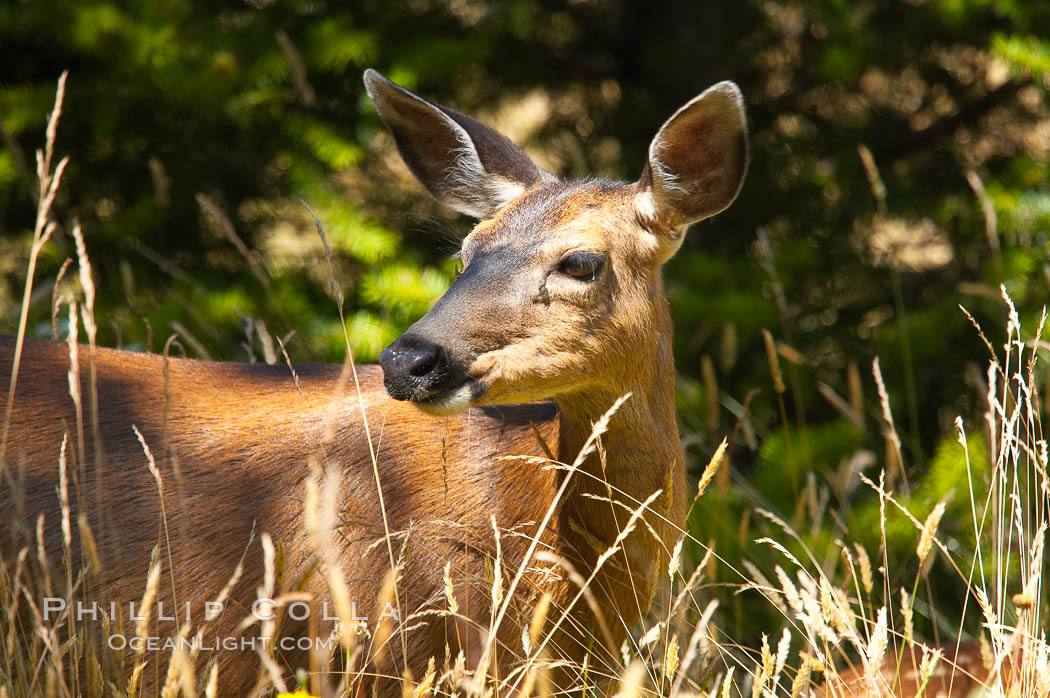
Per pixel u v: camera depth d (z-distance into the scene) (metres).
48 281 11.33
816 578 9.23
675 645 5.46
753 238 13.12
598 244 6.57
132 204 13.10
